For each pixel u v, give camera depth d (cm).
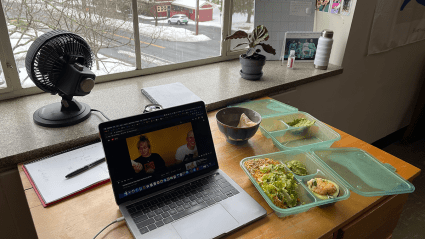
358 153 107
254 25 193
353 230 86
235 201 83
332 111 222
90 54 112
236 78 171
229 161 103
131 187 82
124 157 81
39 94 139
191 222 75
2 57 124
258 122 110
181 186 88
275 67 193
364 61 220
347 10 188
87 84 104
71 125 113
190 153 92
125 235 73
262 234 75
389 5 207
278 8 194
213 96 144
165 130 88
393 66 252
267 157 100
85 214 78
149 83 159
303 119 127
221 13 187
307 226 77
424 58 283
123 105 132
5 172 98
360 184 91
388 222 103
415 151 287
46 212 78
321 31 206
